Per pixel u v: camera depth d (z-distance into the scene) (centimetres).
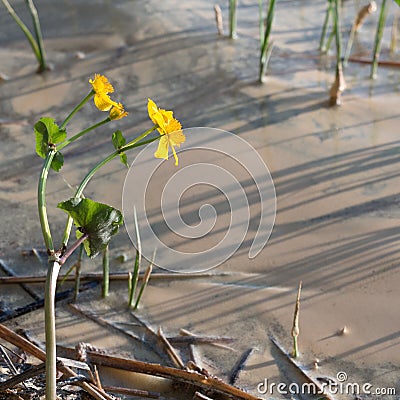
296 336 250
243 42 469
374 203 324
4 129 393
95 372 234
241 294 282
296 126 384
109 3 515
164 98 415
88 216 182
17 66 452
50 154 192
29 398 214
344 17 493
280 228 313
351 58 448
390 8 499
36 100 419
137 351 259
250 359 253
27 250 309
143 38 475
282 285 285
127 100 414
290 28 484
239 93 417
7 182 352
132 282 280
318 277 287
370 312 269
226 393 229
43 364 208
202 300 280
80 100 418
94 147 375
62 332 267
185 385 238
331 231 310
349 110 396
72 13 505
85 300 283
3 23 497
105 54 460
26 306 279
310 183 340
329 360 251
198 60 450
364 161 354
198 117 396
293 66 443
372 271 287
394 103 402
